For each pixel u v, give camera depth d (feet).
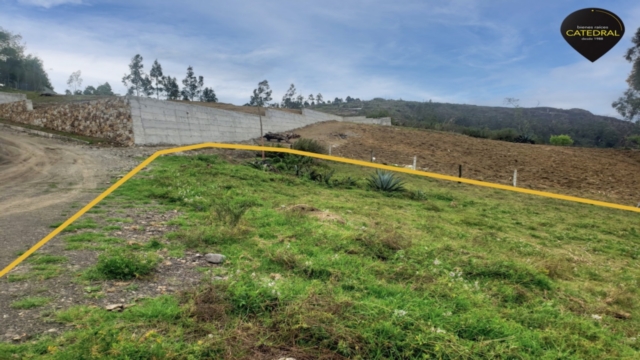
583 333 11.39
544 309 12.91
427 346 9.00
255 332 9.41
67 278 12.07
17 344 8.31
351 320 9.87
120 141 49.19
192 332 9.32
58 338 8.58
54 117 58.80
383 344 8.98
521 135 114.62
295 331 9.32
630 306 14.92
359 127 98.12
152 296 11.34
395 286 13.24
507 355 9.28
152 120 51.01
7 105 68.39
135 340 8.31
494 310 12.23
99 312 9.86
